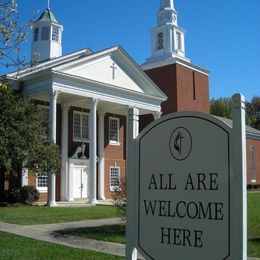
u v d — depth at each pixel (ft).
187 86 151.64
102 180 120.78
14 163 81.00
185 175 15.93
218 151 15.15
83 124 118.11
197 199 15.55
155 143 16.88
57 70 96.89
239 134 14.61
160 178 16.60
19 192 93.76
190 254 15.51
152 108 120.78
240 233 14.29
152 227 16.60
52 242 40.78
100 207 87.10
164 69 150.61
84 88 103.14
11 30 33.55
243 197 14.38
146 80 118.11
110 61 110.42
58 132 111.75
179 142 16.15
